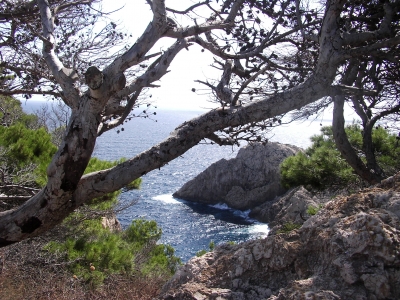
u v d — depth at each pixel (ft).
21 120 59.41
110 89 10.83
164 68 12.30
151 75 12.19
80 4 21.53
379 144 31.94
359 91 13.24
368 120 26.40
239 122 12.73
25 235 11.90
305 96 12.87
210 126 12.62
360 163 25.45
